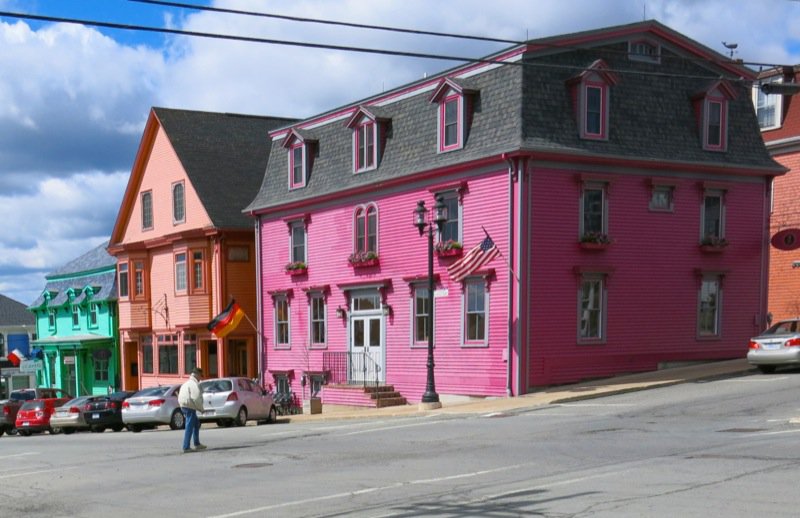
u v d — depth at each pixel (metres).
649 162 26.88
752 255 29.22
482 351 26.55
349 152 33.19
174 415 27.86
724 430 15.55
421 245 29.12
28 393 38.00
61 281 56.50
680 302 27.78
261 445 18.86
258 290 37.88
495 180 26.22
